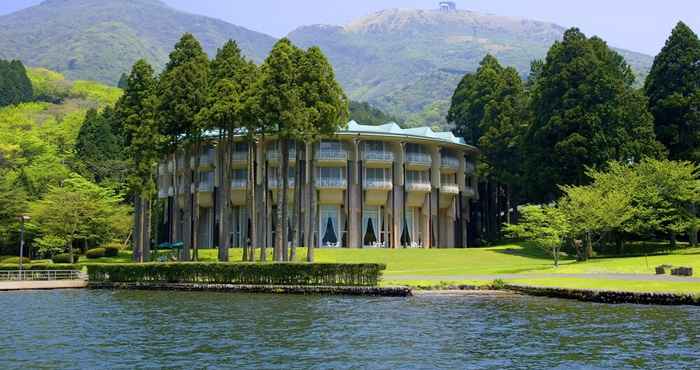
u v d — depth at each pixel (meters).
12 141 119.62
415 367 23.70
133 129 72.00
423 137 90.19
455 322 34.19
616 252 76.38
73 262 84.75
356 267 50.94
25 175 101.06
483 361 24.59
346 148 87.94
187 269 57.62
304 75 65.44
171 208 99.75
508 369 23.30
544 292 46.38
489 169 96.88
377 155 88.69
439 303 43.00
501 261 73.69
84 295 52.94
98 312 40.12
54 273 67.75
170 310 40.81
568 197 72.62
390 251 78.81
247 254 77.81
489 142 95.50
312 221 67.19
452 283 50.72
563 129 79.12
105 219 88.12
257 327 33.00
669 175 70.38
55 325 34.41
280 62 64.31
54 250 89.81
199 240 95.81
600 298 42.69
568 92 80.00
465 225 102.38
